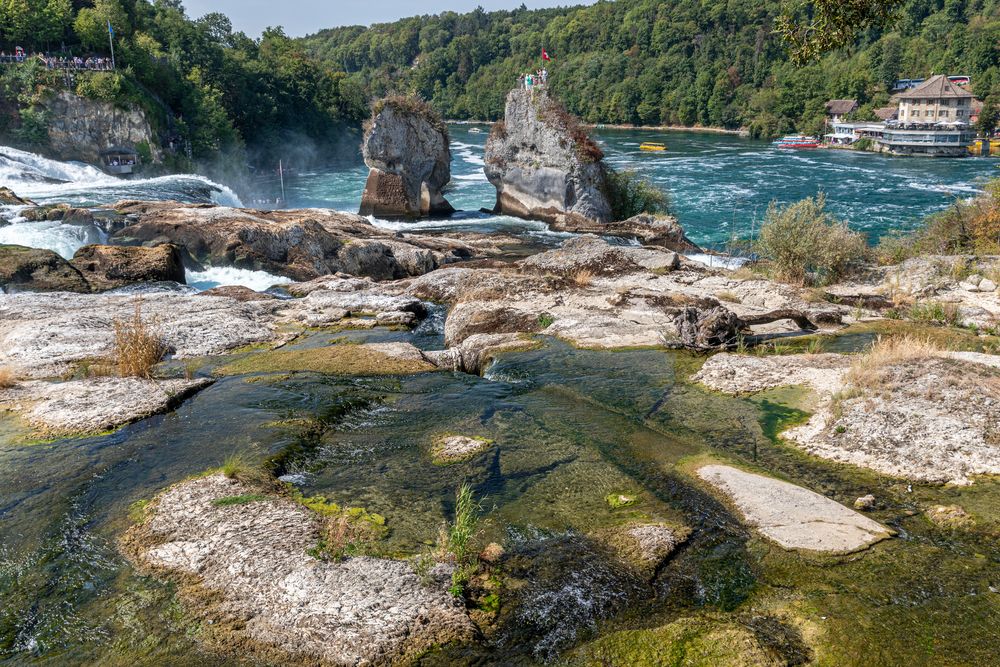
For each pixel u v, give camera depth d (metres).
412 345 13.18
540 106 44.06
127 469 7.86
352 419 9.54
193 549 6.15
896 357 9.38
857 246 20.80
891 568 5.79
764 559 6.02
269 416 9.45
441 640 5.08
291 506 6.86
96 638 5.19
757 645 4.91
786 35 15.32
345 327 15.20
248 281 23.92
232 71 94.31
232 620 5.30
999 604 5.29
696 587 5.70
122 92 69.44
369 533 6.45
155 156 71.06
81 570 5.97
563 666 4.88
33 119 65.25
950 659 4.77
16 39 71.69
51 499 7.16
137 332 12.01
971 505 6.64
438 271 19.78
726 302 16.00
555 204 43.72
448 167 50.19
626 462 7.96
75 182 48.88
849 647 4.91
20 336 12.70
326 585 5.57
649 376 10.84
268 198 69.38
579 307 15.12
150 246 22.45
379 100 46.50
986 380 8.45
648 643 5.02
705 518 6.67
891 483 7.20
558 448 8.38
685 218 49.59
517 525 6.63
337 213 35.53
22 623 5.36
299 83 108.06
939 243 23.58
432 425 9.21
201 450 8.32
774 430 8.62
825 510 6.63
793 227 20.27
